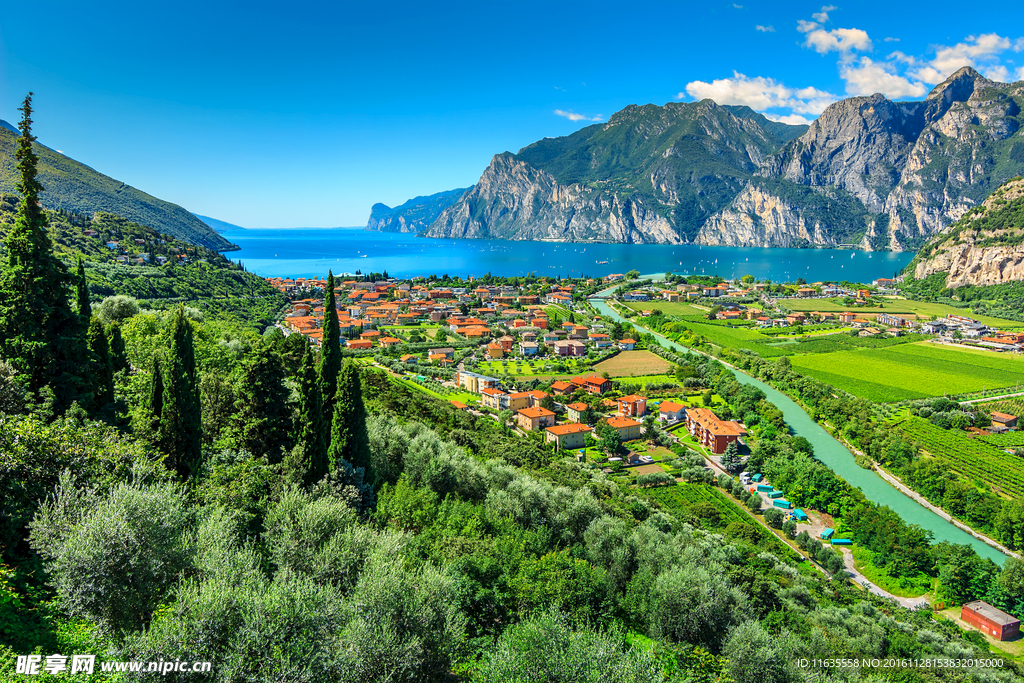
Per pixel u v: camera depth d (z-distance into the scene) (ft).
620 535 202.08
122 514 93.30
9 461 104.06
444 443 269.44
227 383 219.00
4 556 99.50
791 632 179.11
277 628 85.05
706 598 161.48
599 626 143.64
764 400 526.57
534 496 214.69
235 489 139.95
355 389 193.47
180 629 81.82
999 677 188.03
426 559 142.31
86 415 155.43
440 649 99.19
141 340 301.02
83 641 86.28
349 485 169.58
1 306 155.43
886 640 198.18
